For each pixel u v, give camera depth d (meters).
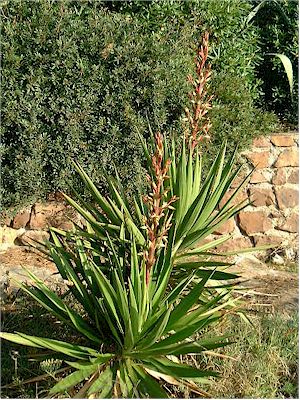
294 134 8.05
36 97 7.17
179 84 7.22
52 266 7.02
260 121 7.93
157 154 3.77
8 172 7.23
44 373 4.43
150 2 8.17
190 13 8.21
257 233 7.91
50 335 5.00
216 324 4.66
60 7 7.34
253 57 8.67
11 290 6.12
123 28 7.46
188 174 4.49
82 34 7.31
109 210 4.70
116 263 4.10
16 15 7.38
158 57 7.33
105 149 7.27
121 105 7.23
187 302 3.98
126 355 4.02
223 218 4.73
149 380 3.79
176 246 4.52
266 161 7.95
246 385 4.33
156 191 3.80
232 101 7.72
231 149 7.60
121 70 7.22
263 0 8.70
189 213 4.44
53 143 7.20
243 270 7.43
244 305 5.03
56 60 7.15
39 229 7.39
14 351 4.74
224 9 8.22
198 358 4.61
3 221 7.39
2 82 7.14
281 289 6.85
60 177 7.21
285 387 4.53
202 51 4.44
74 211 7.34
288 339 5.16
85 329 4.23
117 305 4.02
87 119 7.21
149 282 3.95
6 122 7.16
